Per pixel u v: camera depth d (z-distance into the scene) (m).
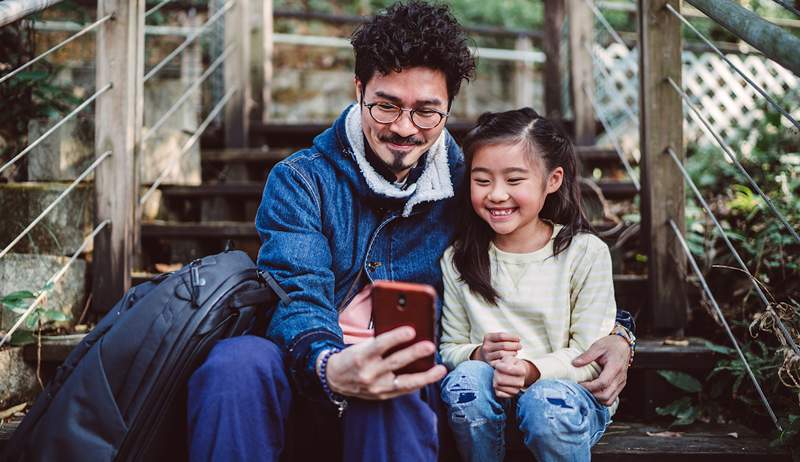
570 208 1.47
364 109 1.34
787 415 1.53
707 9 1.48
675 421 1.63
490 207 1.38
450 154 1.55
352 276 1.43
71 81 2.87
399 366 1.06
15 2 1.66
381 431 1.15
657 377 1.70
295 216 1.38
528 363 1.30
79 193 2.08
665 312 1.90
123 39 1.92
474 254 1.45
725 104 4.01
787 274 2.03
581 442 1.24
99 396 1.16
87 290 2.02
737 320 1.97
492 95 6.62
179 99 2.69
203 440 1.13
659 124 1.90
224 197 2.68
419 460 1.16
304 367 1.19
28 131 2.23
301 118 6.05
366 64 1.30
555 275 1.42
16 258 1.91
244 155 2.94
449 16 1.31
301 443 1.35
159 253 2.50
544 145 1.38
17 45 2.40
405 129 1.30
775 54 1.20
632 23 6.00
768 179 2.76
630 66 3.82
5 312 1.87
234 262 1.30
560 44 3.51
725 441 1.53
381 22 1.29
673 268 1.90
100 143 1.93
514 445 1.42
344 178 1.44
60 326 1.92
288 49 6.71
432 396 1.29
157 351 1.17
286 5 6.89
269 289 1.30
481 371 1.30
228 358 1.16
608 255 1.43
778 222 2.15
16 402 1.71
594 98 3.18
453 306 1.46
